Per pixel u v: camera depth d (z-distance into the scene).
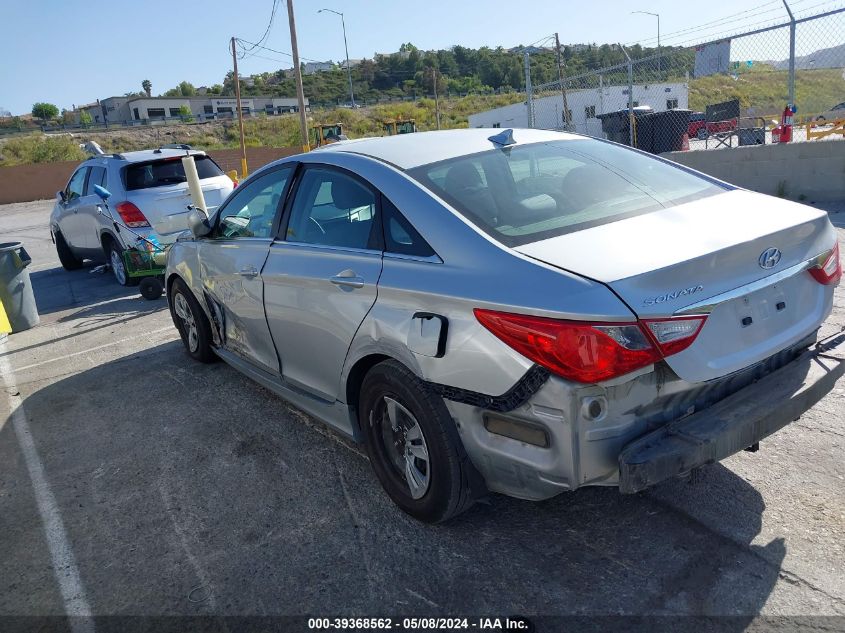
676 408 2.42
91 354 6.13
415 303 2.72
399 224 2.94
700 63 11.74
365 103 108.19
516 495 2.61
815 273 2.79
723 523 2.85
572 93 26.08
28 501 3.59
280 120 73.44
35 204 33.31
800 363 2.74
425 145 3.40
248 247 3.99
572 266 2.36
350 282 3.04
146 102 108.00
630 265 2.31
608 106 25.52
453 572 2.71
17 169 36.50
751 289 2.47
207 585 2.78
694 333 2.32
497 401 2.44
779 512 2.89
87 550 3.10
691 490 3.10
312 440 3.98
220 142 67.00
